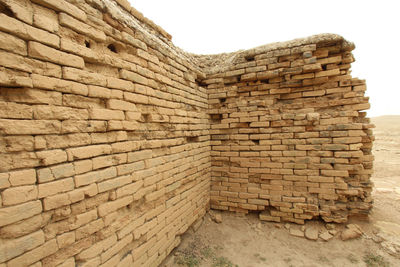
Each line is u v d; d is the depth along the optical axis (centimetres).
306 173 427
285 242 398
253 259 355
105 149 222
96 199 215
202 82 512
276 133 446
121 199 244
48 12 177
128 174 256
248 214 488
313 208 421
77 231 196
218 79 491
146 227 290
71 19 192
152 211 303
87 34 209
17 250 152
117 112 238
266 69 443
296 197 435
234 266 338
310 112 428
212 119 516
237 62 474
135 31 275
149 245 296
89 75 206
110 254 231
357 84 401
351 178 413
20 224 154
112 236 235
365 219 420
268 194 456
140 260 278
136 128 267
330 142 412
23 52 158
